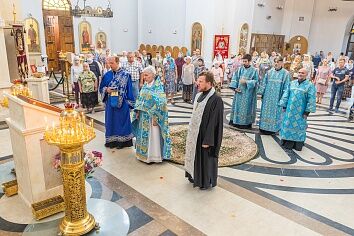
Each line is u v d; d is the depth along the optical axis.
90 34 13.73
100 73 7.13
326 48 16.33
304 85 4.59
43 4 12.19
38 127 2.61
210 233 2.63
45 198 2.83
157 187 3.40
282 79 5.34
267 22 15.00
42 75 5.96
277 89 5.36
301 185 3.64
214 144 3.18
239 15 12.61
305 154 4.70
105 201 3.04
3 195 3.07
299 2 16.06
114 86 4.32
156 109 3.78
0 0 7.09
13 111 2.71
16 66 7.25
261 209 3.05
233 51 12.72
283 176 3.86
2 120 5.71
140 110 3.84
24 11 11.57
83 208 2.40
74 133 2.13
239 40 12.95
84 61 6.95
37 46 12.16
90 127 2.32
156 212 2.91
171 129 5.58
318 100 9.05
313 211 3.07
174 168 3.90
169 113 6.89
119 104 4.32
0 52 6.03
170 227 2.69
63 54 8.22
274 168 4.10
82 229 2.40
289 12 16.30
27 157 2.62
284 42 16.61
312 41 16.52
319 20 16.23
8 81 6.23
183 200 3.15
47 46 12.67
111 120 4.43
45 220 2.67
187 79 7.93
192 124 3.25
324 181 3.77
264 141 5.26
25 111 2.51
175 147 4.62
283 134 4.86
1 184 3.26
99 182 3.45
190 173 3.35
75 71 6.89
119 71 4.38
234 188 3.47
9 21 7.14
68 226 2.38
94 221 2.54
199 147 3.22
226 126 6.12
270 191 3.45
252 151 4.66
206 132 3.10
